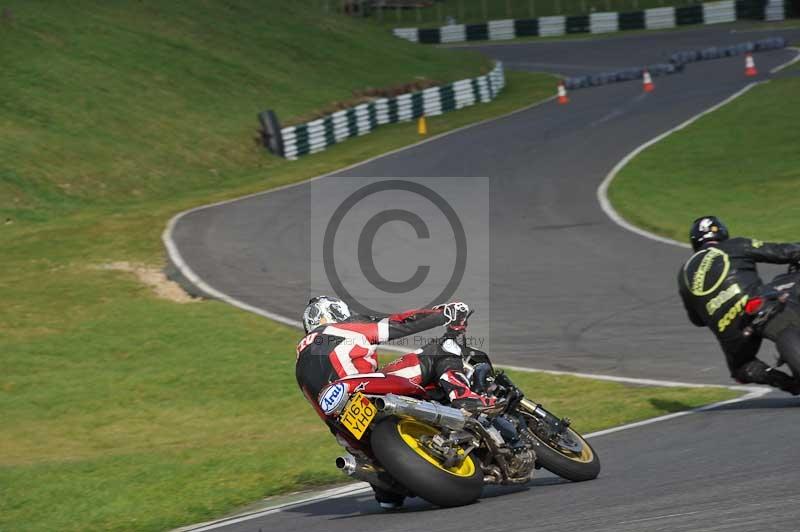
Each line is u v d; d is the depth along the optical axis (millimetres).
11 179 85938
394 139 113250
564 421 21984
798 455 20438
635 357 40844
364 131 121812
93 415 40844
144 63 118875
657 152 89562
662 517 16375
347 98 130375
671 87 129375
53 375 46062
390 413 19312
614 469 22531
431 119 128250
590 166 86438
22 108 98938
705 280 28188
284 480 26766
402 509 21609
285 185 89688
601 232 64688
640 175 81500
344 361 20297
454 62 162375
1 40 110500
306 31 153750
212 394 42594
